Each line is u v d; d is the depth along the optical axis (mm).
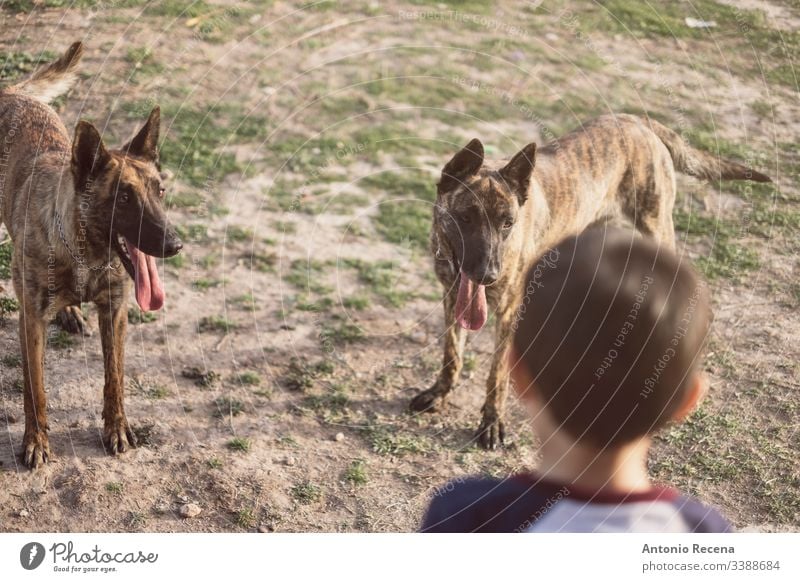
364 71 8367
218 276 6020
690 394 1562
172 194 6668
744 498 4484
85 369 5094
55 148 4621
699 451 4809
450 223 4766
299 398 5094
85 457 4461
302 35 8711
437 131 7742
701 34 9742
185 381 5109
